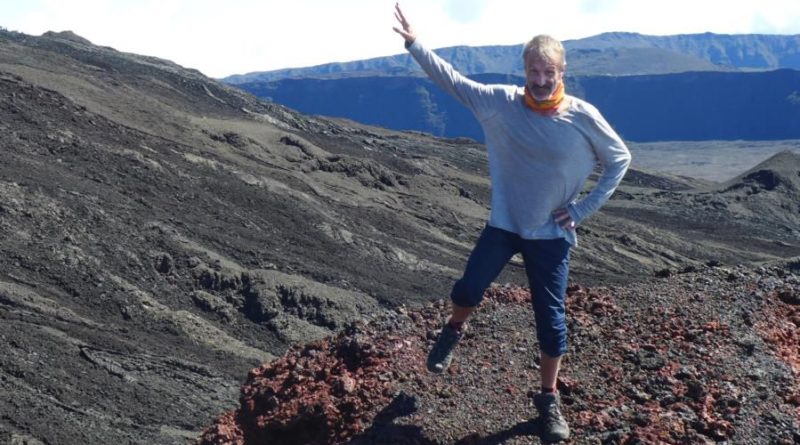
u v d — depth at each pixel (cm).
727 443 487
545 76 459
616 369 557
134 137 3045
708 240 4494
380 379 565
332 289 2172
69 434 1224
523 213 488
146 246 2133
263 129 3816
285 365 625
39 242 1973
